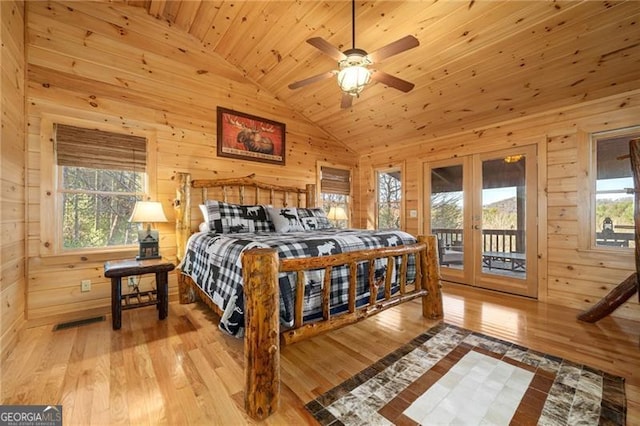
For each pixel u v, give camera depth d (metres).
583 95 2.79
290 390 1.55
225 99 3.64
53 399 1.43
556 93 2.85
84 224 2.76
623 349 1.98
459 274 3.90
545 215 3.12
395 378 1.65
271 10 2.70
